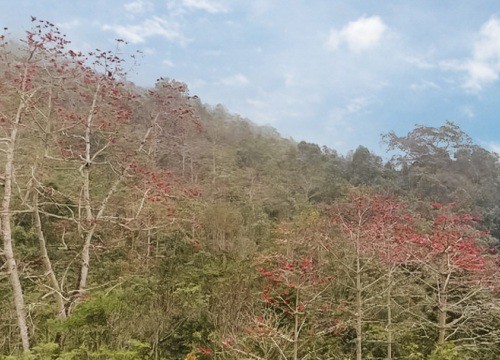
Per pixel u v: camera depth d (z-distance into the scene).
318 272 9.84
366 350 10.97
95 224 10.43
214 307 10.07
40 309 9.51
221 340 8.73
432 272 10.66
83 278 9.95
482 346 10.82
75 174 14.95
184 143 17.48
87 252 10.21
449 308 9.95
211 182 22.28
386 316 11.98
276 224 18.08
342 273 11.70
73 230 12.86
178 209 14.09
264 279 10.48
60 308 8.95
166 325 9.78
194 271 11.64
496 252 17.17
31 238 13.12
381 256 10.45
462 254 10.05
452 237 10.08
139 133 13.17
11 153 9.09
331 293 11.31
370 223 10.90
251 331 8.21
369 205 11.43
